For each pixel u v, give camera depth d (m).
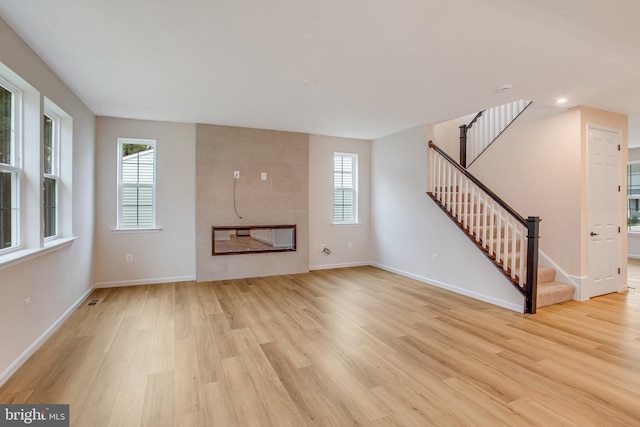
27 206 2.75
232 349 2.79
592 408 1.99
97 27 2.34
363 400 2.07
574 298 4.12
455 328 3.28
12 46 2.36
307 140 5.84
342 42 2.56
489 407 2.00
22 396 2.08
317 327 3.30
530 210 4.53
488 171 5.08
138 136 4.85
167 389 2.18
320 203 6.12
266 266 5.58
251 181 5.44
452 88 3.53
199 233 5.12
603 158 4.26
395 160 5.82
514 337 3.05
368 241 6.57
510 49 2.63
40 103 2.81
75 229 3.73
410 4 2.06
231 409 1.98
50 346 2.81
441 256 4.88
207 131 5.15
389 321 3.47
